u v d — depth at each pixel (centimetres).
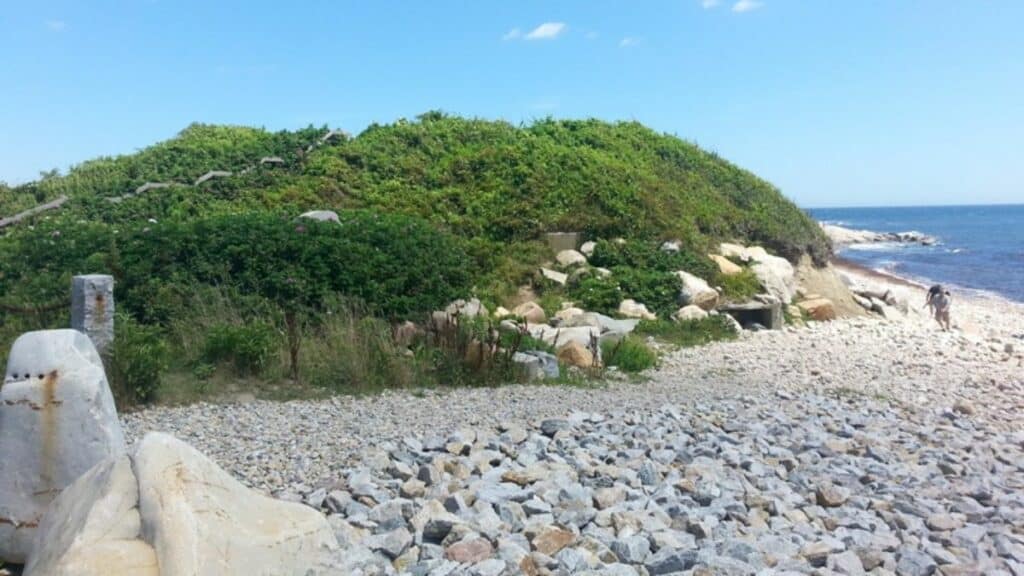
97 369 511
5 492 478
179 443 362
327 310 1204
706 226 2170
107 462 372
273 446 752
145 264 1224
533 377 1103
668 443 751
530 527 522
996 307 2814
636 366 1252
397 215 1734
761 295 1867
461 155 2227
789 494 629
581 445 741
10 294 1183
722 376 1244
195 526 326
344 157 2225
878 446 789
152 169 2241
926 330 1889
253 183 2123
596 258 1852
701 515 561
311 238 1343
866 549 512
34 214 1905
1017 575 493
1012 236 8575
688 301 1727
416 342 1162
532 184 2066
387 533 515
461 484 615
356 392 999
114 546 320
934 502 623
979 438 903
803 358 1446
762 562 486
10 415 486
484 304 1520
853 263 4822
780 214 2452
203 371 1011
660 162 2559
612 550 499
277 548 346
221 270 1248
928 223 12938
